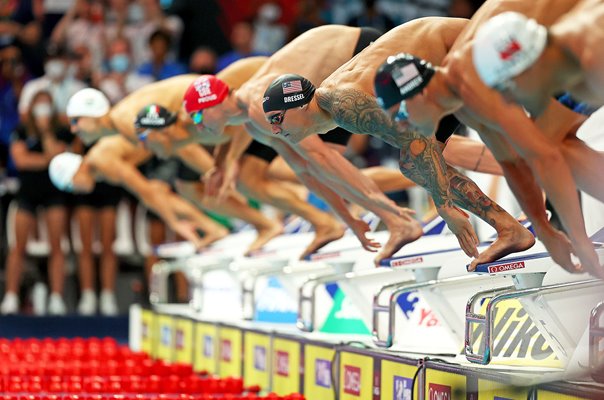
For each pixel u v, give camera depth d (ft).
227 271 108.88
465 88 43.50
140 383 87.86
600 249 49.29
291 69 67.77
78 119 96.53
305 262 87.71
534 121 46.19
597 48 40.32
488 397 49.78
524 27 39.88
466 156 69.05
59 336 141.08
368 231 73.46
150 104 86.58
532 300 51.72
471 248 55.26
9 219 148.56
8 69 157.69
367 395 63.72
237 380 87.04
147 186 114.52
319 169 67.41
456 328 62.69
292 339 77.77
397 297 68.13
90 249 143.74
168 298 144.97
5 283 148.25
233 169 87.25
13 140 141.08
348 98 53.31
